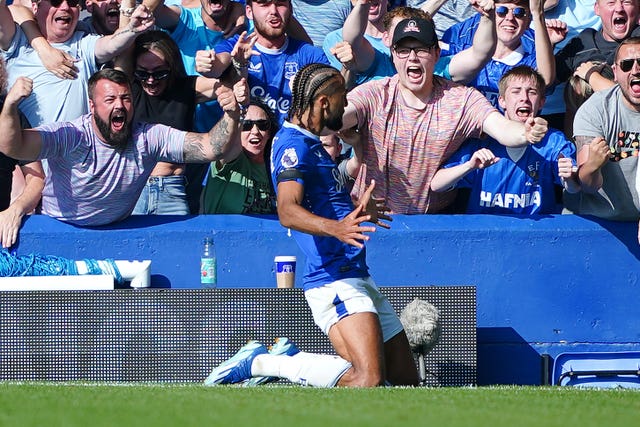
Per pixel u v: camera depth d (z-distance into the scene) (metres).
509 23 33.59
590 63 33.97
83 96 32.41
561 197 34.09
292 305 28.47
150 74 31.56
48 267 29.95
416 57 30.02
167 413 15.86
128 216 31.22
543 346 31.16
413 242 30.92
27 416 15.63
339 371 22.64
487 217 31.39
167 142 29.88
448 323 28.80
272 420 14.95
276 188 22.56
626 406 18.02
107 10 34.22
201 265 30.67
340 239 21.25
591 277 31.34
